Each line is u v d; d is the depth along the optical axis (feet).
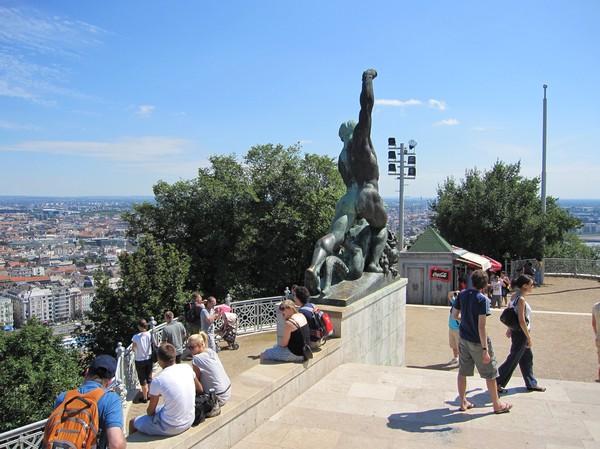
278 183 86.43
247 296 79.00
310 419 18.71
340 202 32.09
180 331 31.27
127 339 66.59
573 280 82.43
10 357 56.49
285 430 17.75
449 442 16.70
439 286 61.98
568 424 17.97
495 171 110.63
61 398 11.44
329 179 89.25
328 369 24.08
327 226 81.61
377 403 20.26
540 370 34.88
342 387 22.15
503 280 61.82
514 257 97.81
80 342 69.72
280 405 19.62
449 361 38.47
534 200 104.47
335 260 29.73
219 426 15.60
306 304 23.98
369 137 31.60
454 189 107.45
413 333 47.44
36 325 63.00
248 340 39.19
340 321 25.63
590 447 16.21
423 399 20.66
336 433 17.49
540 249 93.91
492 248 98.02
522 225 93.50
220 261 83.35
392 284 34.91
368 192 31.68
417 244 63.67
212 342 34.42
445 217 103.55
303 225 80.94
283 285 81.25
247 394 17.63
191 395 14.61
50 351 60.13
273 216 81.76
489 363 18.60
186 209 86.12
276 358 21.57
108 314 68.54
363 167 31.81
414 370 24.57
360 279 31.12
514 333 21.16
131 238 88.28
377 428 17.88
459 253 64.75
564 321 50.14
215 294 82.48
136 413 26.78
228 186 89.51
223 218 84.53
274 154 98.58
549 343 41.98
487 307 18.51
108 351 67.67
